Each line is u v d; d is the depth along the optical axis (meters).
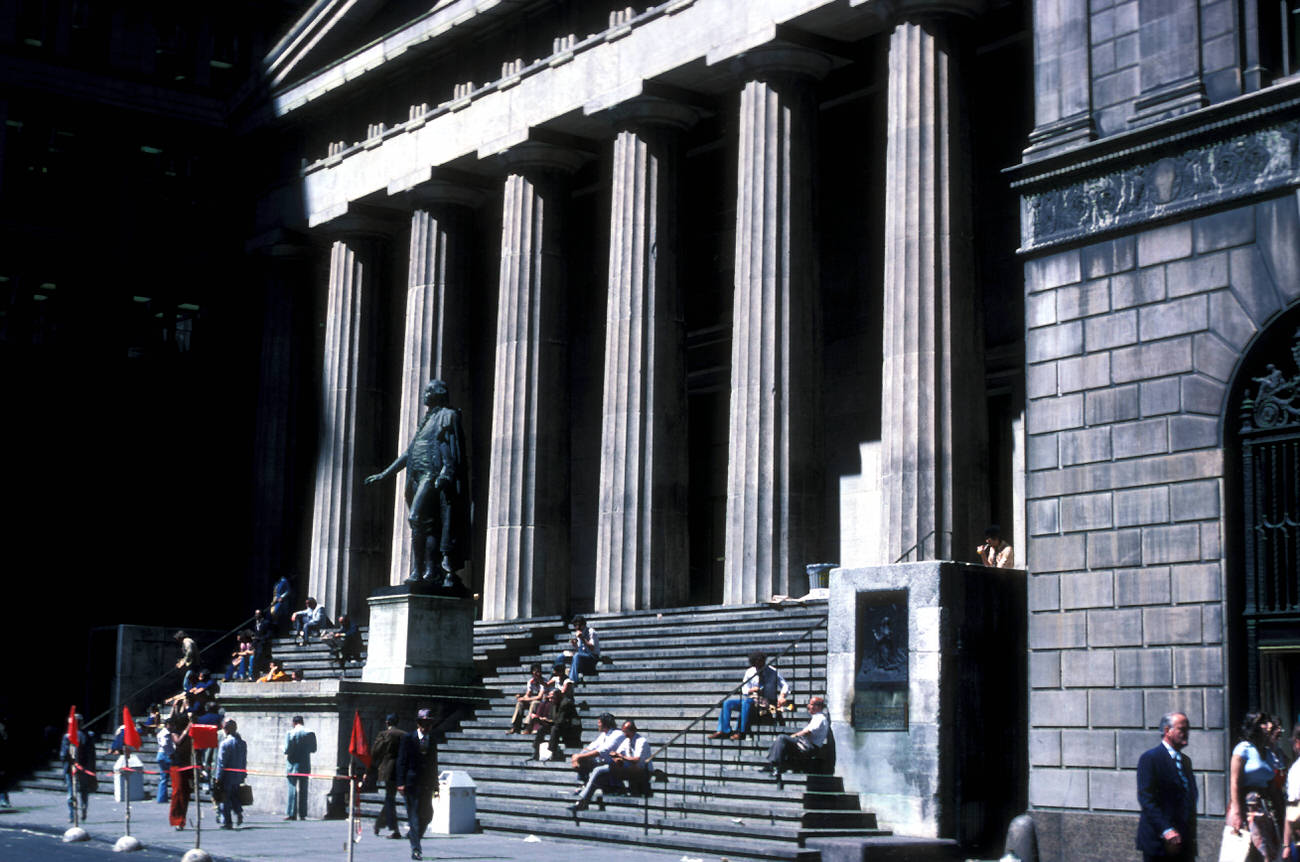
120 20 47.75
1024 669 23.58
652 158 35.22
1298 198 19.69
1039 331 22.77
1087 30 22.70
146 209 47.44
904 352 28.44
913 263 28.61
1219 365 20.38
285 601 42.16
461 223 41.47
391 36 41.72
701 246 41.53
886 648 23.27
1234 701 19.70
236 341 48.41
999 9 33.47
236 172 48.88
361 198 43.09
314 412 47.44
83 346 46.12
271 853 21.70
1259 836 14.60
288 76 45.69
